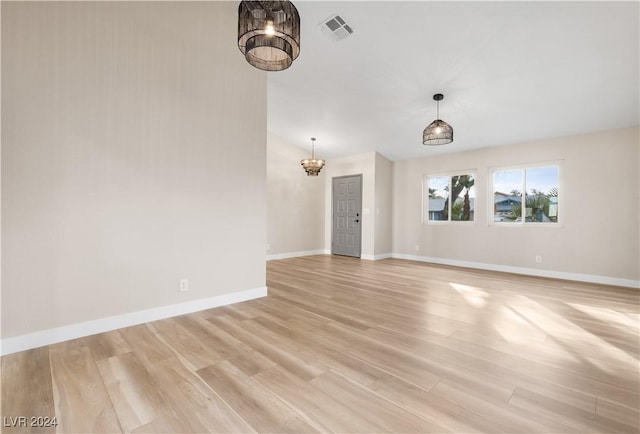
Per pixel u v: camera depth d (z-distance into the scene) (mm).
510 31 2846
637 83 3316
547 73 3334
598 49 2896
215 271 3094
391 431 1327
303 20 3047
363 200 6695
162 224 2727
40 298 2141
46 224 2162
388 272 5043
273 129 6031
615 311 3012
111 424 1353
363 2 2779
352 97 4480
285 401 1531
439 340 2295
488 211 5484
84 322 2318
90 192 2344
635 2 2379
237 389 1630
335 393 1604
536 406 1504
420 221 6453
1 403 1483
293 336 2348
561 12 2564
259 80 3465
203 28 2988
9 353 2012
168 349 2102
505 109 4164
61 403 1490
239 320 2697
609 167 4312
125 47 2512
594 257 4406
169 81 2762
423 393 1610
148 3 2639
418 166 6516
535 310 3033
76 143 2277
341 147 6590
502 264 5285
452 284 4172
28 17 2090
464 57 3285
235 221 3254
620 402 1539
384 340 2289
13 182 2037
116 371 1798
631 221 4145
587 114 4020
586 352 2104
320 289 3859
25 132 2076
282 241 6656
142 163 2605
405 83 3920
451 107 4316
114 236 2459
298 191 6949
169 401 1519
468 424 1372
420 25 2939
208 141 3031
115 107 2459
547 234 4824
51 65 2172
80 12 2301
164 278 2742
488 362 1956
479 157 5605
